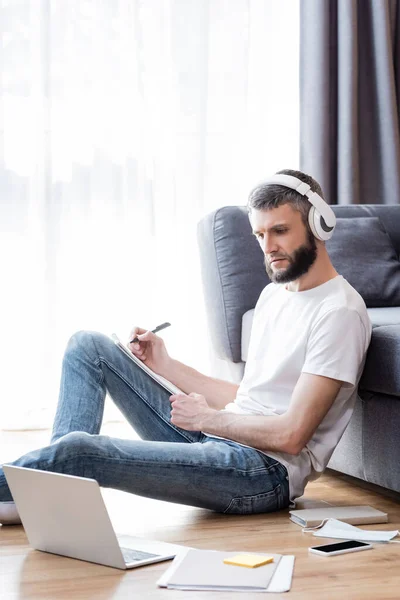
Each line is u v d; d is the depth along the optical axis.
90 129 3.54
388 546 1.73
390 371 2.02
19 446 3.08
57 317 3.50
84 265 3.56
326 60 3.72
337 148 3.79
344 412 2.03
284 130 3.82
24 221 3.46
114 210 3.58
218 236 2.80
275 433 1.90
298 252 1.98
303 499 2.19
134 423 2.19
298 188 1.96
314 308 1.99
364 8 3.83
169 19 3.63
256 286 2.76
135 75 3.57
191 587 1.47
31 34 3.44
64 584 1.52
